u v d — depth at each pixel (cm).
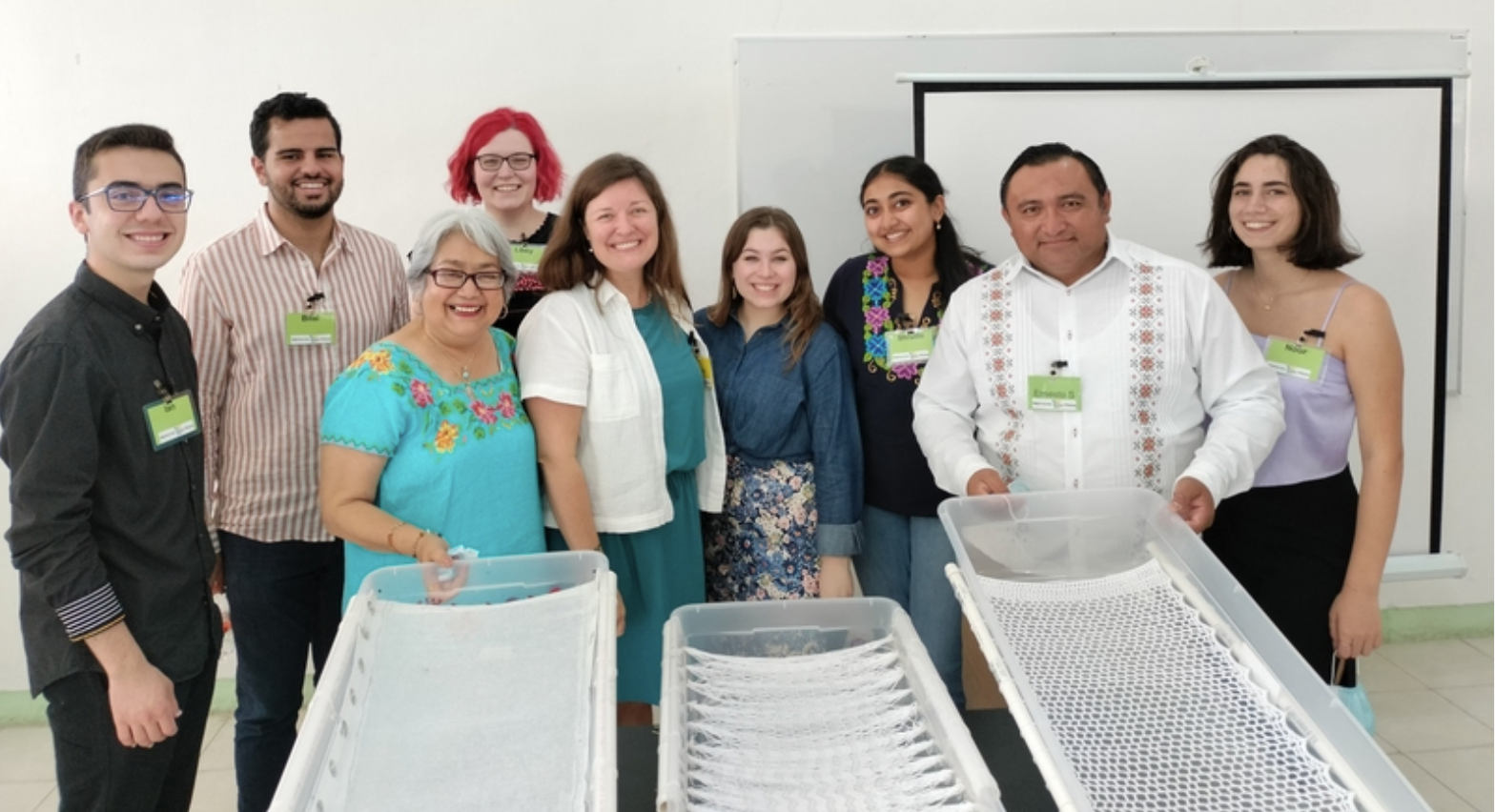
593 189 192
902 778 115
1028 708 120
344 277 222
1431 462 324
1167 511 157
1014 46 303
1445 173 313
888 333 225
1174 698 125
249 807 223
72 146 289
